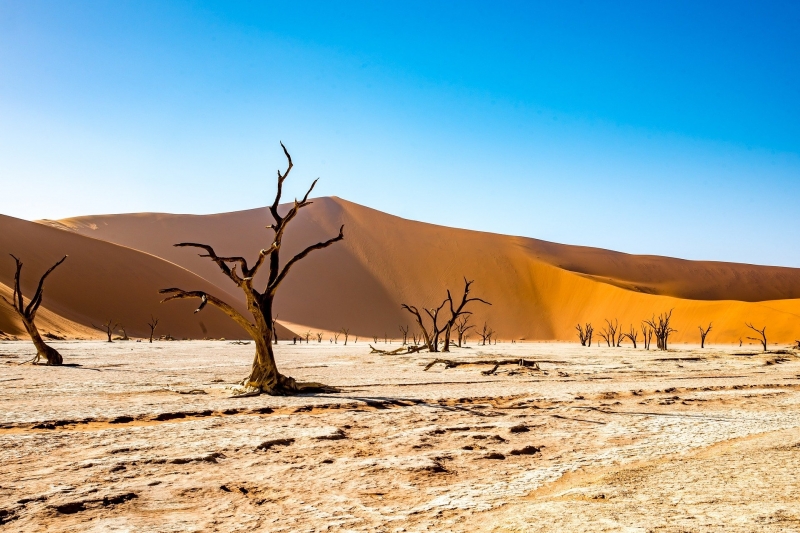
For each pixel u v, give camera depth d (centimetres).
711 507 608
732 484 714
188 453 866
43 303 8062
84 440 942
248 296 1658
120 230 15788
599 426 1181
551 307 14812
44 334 6662
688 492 675
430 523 579
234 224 16888
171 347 5438
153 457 838
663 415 1343
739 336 11094
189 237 15962
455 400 1565
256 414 1285
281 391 1659
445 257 16312
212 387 1792
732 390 1995
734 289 19388
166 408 1309
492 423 1186
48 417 1152
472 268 15938
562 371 2772
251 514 608
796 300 12038
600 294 14388
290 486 719
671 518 565
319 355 4341
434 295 15225
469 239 17250
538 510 596
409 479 755
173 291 1584
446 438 1034
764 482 724
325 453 899
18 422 1092
